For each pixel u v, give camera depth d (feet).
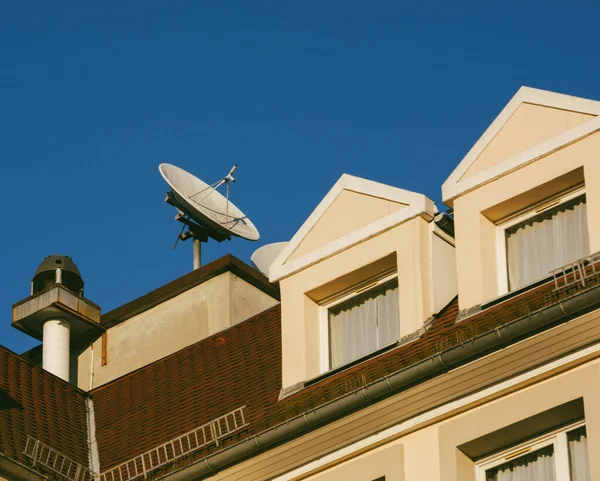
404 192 91.56
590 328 76.59
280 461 85.40
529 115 87.40
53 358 119.75
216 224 133.49
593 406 74.54
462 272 85.92
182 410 103.60
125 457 102.37
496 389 78.54
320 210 94.99
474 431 78.28
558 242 85.10
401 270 89.25
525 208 86.53
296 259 94.53
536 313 77.82
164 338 119.65
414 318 87.35
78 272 126.52
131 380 113.39
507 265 86.22
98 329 123.03
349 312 92.84
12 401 105.09
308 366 91.15
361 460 81.76
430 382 80.84
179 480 89.56
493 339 78.95
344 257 92.38
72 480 96.53
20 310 122.52
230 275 120.47
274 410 89.81
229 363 105.70
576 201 85.15
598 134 83.76
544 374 77.25
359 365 87.35
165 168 133.59
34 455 95.09
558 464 76.18
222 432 92.22
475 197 87.51
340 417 83.66
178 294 121.49
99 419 110.22
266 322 107.96
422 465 79.36
